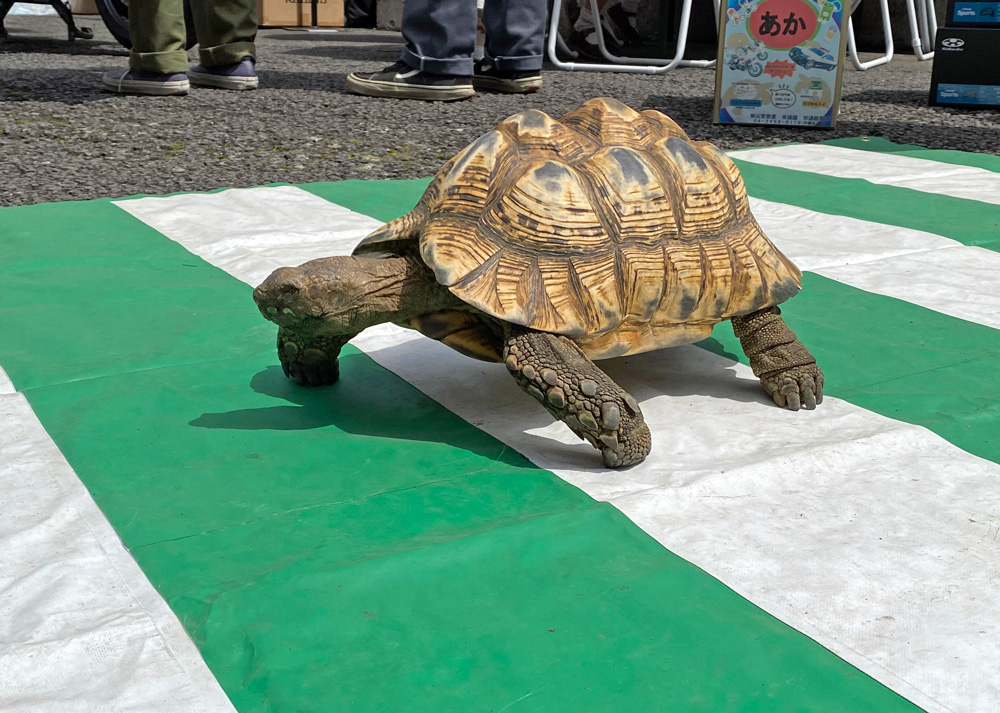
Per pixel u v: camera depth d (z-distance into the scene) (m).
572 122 2.68
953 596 1.91
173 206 4.62
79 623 1.78
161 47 7.38
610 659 1.72
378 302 2.43
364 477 2.33
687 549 2.05
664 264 2.50
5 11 11.27
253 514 2.15
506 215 2.39
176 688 1.62
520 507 2.20
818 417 2.67
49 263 3.80
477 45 10.31
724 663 1.71
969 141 6.71
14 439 2.48
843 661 1.72
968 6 7.96
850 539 2.11
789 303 3.59
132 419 2.60
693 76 9.85
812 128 7.12
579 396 2.30
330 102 7.48
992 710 1.62
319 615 1.80
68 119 6.49
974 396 2.81
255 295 2.36
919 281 3.83
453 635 1.77
